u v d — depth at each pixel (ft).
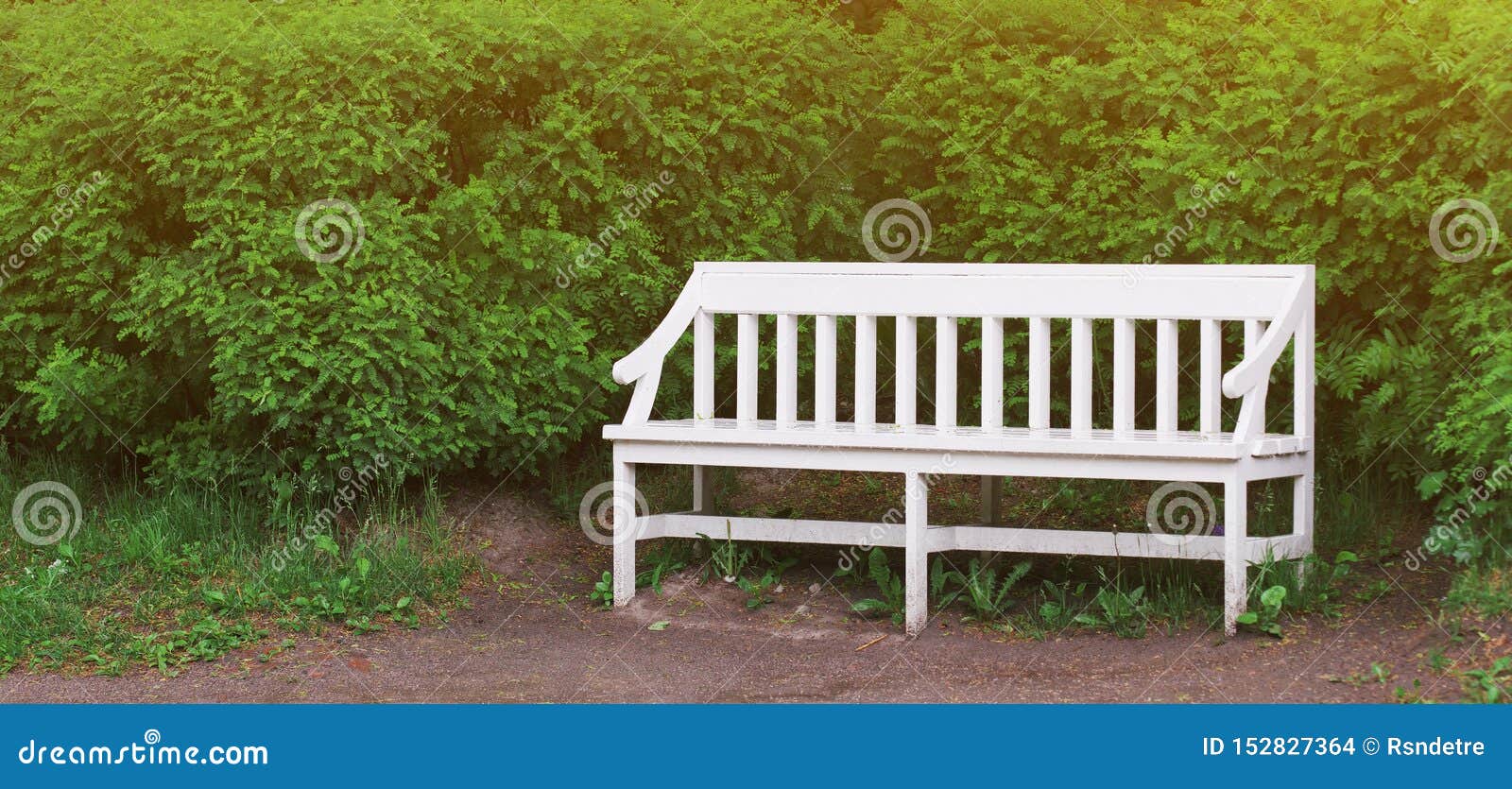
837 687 17.24
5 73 24.45
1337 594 19.21
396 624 20.29
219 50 22.22
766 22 24.95
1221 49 22.81
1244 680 16.57
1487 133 20.04
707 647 19.12
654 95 24.41
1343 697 15.75
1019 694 16.62
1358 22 21.31
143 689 17.60
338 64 22.11
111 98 22.44
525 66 23.62
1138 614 19.06
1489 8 19.97
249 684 17.74
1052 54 24.39
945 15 24.71
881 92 25.29
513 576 22.17
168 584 21.31
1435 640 17.03
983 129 24.23
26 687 17.70
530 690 17.33
